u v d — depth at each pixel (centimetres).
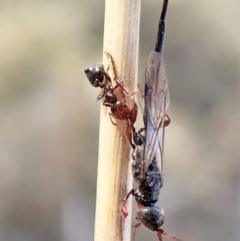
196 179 11
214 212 11
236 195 11
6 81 12
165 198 11
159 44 7
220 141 12
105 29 6
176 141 12
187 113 12
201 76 13
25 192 10
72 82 12
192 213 11
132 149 6
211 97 12
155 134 7
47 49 12
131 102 6
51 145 11
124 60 6
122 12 6
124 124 6
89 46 12
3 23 13
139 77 12
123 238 6
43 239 10
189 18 13
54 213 10
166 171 11
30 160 11
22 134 11
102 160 6
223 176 11
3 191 10
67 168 11
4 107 11
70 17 13
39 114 11
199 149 12
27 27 13
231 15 13
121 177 6
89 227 10
